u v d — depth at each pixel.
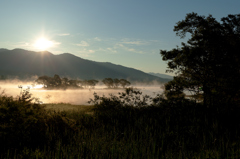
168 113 12.18
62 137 7.75
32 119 7.77
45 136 7.54
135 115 12.10
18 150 6.38
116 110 13.95
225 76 15.52
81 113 12.60
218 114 11.55
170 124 10.15
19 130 7.05
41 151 6.34
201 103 15.31
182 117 11.11
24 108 8.29
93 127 9.77
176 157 6.11
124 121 11.09
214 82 15.98
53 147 6.79
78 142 7.17
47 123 8.91
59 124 8.89
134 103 15.27
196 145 7.29
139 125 9.80
